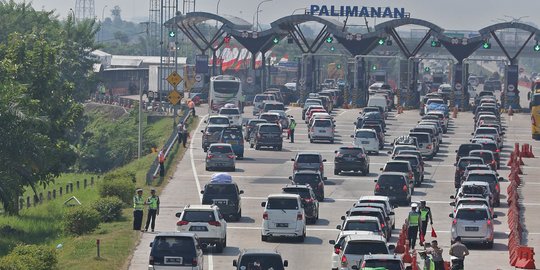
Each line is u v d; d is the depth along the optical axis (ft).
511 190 537.24
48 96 551.18
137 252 380.99
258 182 596.70
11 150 491.31
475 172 525.75
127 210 501.15
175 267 311.06
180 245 312.50
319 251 386.52
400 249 369.91
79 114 567.59
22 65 545.85
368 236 319.27
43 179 532.73
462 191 487.20
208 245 382.42
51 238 439.63
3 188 495.41
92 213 436.76
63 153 554.05
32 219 502.38
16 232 458.50
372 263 281.33
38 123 501.15
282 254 378.94
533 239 432.66
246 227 443.73
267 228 405.18
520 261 362.94
